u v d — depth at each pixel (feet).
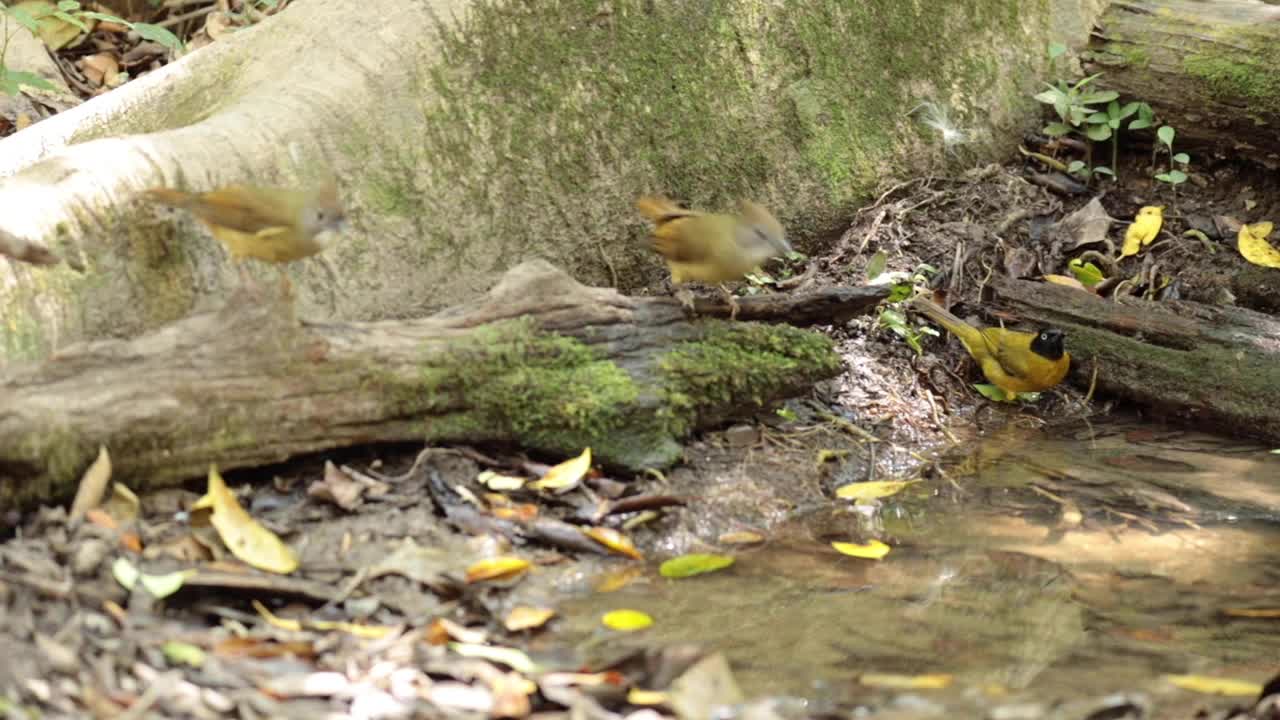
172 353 27.22
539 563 28.14
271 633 23.50
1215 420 37.86
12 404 25.55
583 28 38.24
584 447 31.04
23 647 21.40
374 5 36.78
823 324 35.63
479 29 36.83
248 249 27.17
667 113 39.27
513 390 30.25
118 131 37.99
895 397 38.14
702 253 30.78
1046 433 37.96
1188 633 26.45
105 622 22.76
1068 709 22.99
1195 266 42.50
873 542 30.45
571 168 37.65
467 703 22.06
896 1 43.14
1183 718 22.98
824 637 25.90
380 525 27.96
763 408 35.12
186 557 25.45
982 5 44.60
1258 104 42.70
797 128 41.42
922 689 23.68
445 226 35.42
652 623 26.09
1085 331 39.81
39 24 43.93
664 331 32.55
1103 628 26.53
